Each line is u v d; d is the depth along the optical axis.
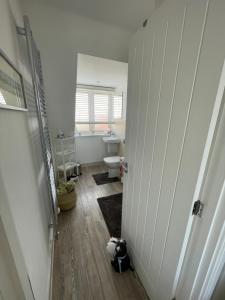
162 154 0.89
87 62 2.04
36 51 1.40
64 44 1.62
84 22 1.50
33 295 0.80
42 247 1.19
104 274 1.40
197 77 0.62
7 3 0.90
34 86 1.26
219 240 0.68
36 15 1.37
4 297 0.57
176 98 0.74
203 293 0.82
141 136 1.10
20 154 0.88
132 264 1.47
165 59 0.78
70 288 1.30
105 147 4.20
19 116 0.93
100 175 3.50
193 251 0.80
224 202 0.63
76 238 1.79
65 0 1.28
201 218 0.73
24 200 0.85
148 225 1.12
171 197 0.85
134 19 1.50
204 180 0.68
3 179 0.59
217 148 0.61
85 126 4.01
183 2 0.63
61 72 1.89
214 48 0.54
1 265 0.57
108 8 1.37
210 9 0.53
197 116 0.64
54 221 1.67
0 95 0.64
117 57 1.88
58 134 2.79
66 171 3.21
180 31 0.67
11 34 0.95
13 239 0.60
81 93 3.70
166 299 1.00
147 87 0.96
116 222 2.03
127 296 1.25
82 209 2.30
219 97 0.55
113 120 4.18
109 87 3.91
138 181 1.21
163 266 1.00
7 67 0.75
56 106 2.32
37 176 1.29
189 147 0.69
